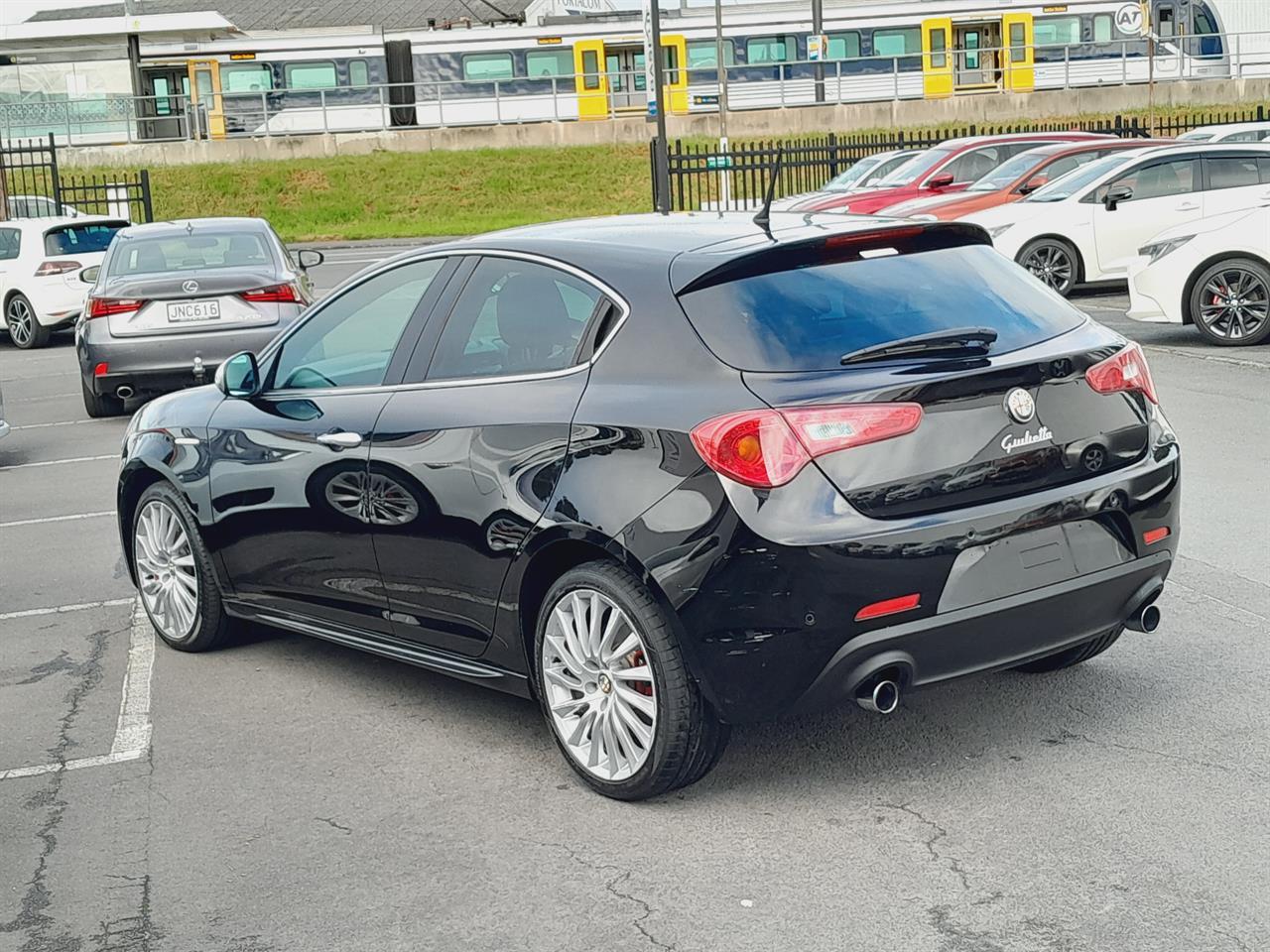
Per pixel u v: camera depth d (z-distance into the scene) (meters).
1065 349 4.50
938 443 4.19
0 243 20.67
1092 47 47.78
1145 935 3.49
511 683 4.86
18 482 10.54
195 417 6.09
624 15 48.62
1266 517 7.46
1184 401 10.69
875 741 4.84
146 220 30.69
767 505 4.06
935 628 4.16
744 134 47.00
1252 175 17.02
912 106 47.06
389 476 5.05
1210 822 4.09
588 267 4.68
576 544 4.46
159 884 4.11
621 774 4.46
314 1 67.62
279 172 45.84
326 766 4.95
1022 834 4.09
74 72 46.56
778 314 4.31
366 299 5.47
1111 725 4.86
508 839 4.27
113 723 5.50
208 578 6.11
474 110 47.88
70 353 19.47
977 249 4.82
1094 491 4.45
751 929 3.64
